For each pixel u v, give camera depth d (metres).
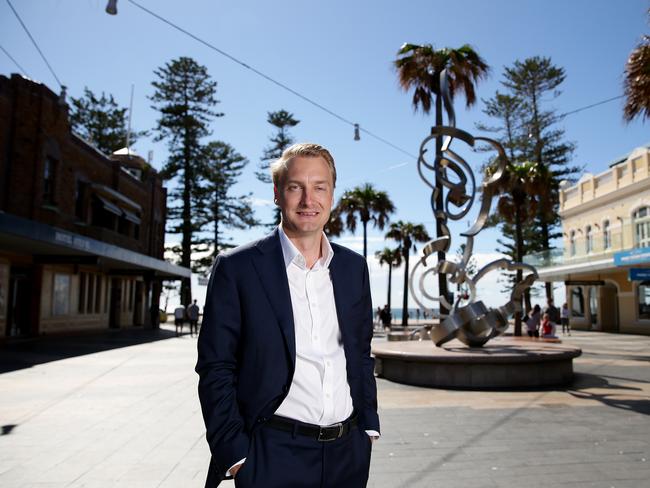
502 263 9.95
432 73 17.23
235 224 43.69
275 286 1.74
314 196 1.84
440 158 10.62
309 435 1.67
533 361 8.27
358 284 1.91
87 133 43.00
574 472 3.88
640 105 9.83
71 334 21.47
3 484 3.59
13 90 17.33
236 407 1.67
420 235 37.62
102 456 4.29
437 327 9.67
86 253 18.23
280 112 43.22
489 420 5.75
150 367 10.55
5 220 12.17
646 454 4.36
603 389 8.07
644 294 24.77
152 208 31.73
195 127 41.12
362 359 1.94
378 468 4.00
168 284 48.31
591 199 27.86
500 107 37.62
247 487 1.61
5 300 17.12
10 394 7.27
